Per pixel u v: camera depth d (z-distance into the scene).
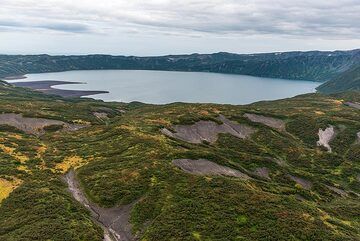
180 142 121.50
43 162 97.50
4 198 72.81
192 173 89.06
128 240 61.12
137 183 78.06
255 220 64.12
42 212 65.88
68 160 99.38
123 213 68.94
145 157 94.25
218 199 70.75
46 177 85.75
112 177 82.00
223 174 94.44
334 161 144.00
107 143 115.12
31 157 101.50
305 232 61.16
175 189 75.06
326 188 111.75
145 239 59.06
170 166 87.44
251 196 73.62
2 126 143.88
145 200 70.88
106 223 66.44
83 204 73.12
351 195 115.31
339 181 129.00
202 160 99.50
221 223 62.34
